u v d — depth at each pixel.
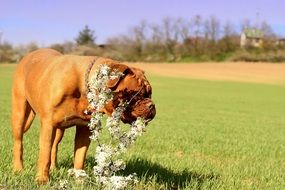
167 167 9.35
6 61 116.12
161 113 31.69
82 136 6.82
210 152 13.40
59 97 6.15
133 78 5.88
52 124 6.29
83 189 6.07
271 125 27.12
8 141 11.58
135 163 9.21
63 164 8.59
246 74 100.69
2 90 47.38
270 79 93.38
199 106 40.84
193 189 7.42
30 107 7.45
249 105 45.44
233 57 135.12
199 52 142.75
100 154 5.32
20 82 7.30
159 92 58.97
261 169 10.34
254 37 155.38
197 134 18.45
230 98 53.94
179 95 55.12
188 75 97.31
